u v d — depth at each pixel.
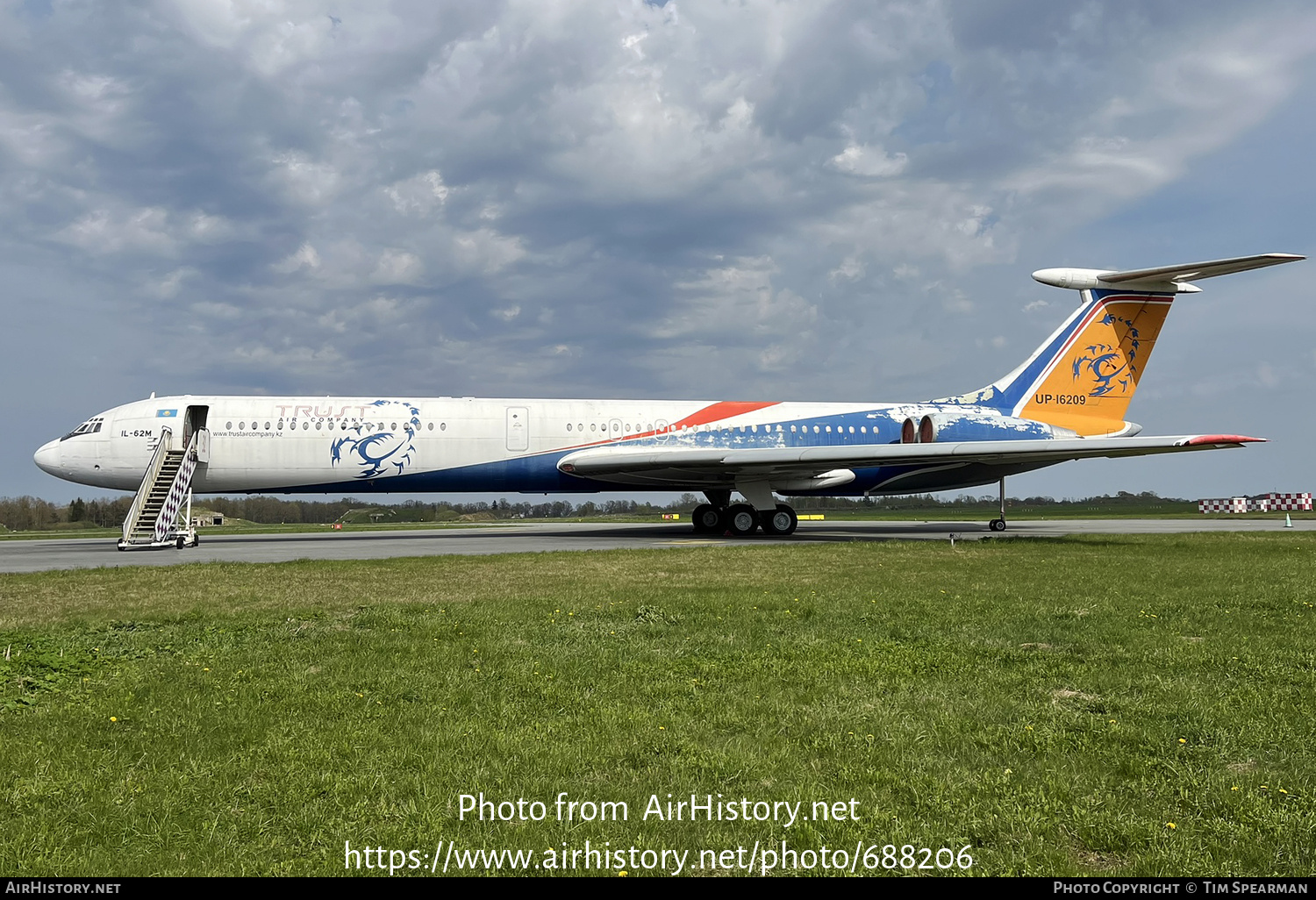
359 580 14.56
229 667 7.69
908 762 5.15
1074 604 11.09
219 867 3.93
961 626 9.52
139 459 24.67
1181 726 5.77
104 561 19.72
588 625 9.76
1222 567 15.86
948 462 25.22
